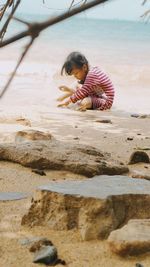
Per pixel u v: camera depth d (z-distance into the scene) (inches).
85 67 346.0
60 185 125.6
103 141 240.1
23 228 117.1
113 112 346.3
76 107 356.5
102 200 113.2
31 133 221.0
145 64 825.5
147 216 119.6
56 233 113.9
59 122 287.6
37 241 104.3
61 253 103.0
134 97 454.9
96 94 350.6
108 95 350.9
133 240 100.6
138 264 97.0
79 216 115.1
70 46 1093.8
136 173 177.8
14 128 254.5
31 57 853.8
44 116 305.4
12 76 28.3
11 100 381.4
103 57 934.4
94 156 182.4
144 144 235.8
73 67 343.9
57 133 254.8
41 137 220.7
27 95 418.3
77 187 123.9
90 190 120.7
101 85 347.3
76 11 26.6
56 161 173.9
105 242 109.3
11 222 120.7
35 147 181.6
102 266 97.4
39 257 98.0
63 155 176.9
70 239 110.7
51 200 119.0
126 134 261.3
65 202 116.7
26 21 26.4
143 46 1169.4
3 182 157.1
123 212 117.6
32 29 26.4
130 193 119.6
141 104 403.9
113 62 856.9
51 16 26.5
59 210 117.3
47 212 118.8
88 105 346.0
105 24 1898.4
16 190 149.5
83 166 170.6
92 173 169.8
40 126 271.4
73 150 183.3
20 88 470.0
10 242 108.0
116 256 101.8
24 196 141.9
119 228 115.2
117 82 604.7
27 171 171.3
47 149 181.2
